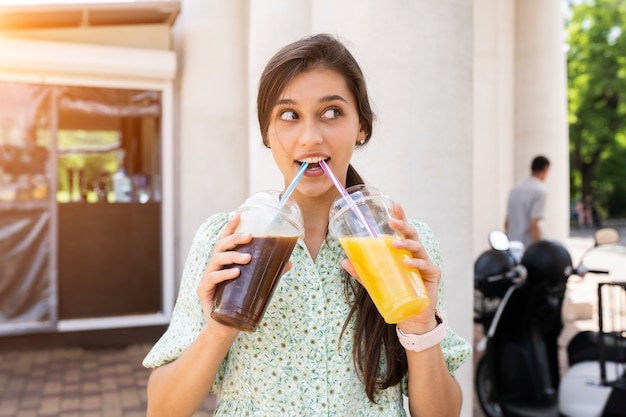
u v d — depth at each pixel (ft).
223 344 3.75
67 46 19.45
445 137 8.84
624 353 11.04
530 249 12.39
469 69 9.11
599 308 10.57
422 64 8.63
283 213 3.73
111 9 18.92
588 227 82.43
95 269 20.90
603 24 81.76
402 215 3.92
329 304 4.14
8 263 19.79
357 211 3.81
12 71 19.39
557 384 12.87
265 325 4.08
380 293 3.71
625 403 10.65
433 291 3.89
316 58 4.04
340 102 4.05
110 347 20.48
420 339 3.93
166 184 21.53
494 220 27.12
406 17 8.54
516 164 27.55
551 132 26.53
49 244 20.13
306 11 10.28
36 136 19.88
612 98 86.94
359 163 8.63
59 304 20.52
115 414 14.48
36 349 20.04
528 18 26.91
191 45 22.17
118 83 20.58
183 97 22.41
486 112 26.94
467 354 4.53
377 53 8.52
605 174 95.76
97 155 21.95
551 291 12.27
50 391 16.03
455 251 9.01
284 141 4.12
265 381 4.05
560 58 26.63
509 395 12.42
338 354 4.09
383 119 8.54
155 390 4.11
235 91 22.44
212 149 22.20
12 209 19.74
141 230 21.43
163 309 21.58
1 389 16.15
